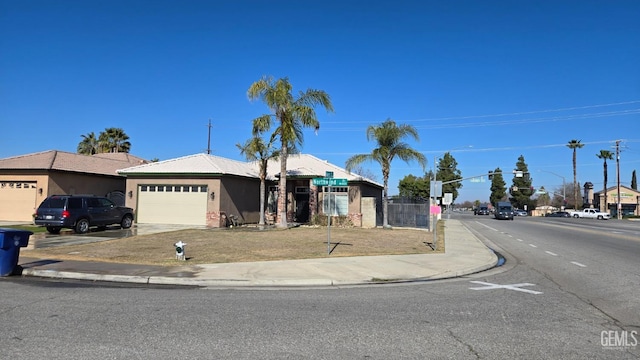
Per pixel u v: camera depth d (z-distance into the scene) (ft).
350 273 36.22
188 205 88.02
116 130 167.94
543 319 22.22
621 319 22.33
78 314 22.20
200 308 23.93
